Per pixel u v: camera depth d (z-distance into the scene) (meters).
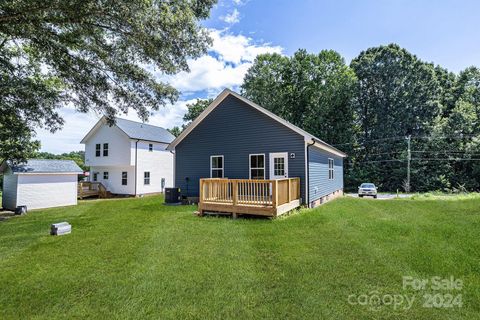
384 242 5.14
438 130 27.00
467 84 30.98
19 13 6.16
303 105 29.67
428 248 4.69
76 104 9.70
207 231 6.47
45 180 13.53
